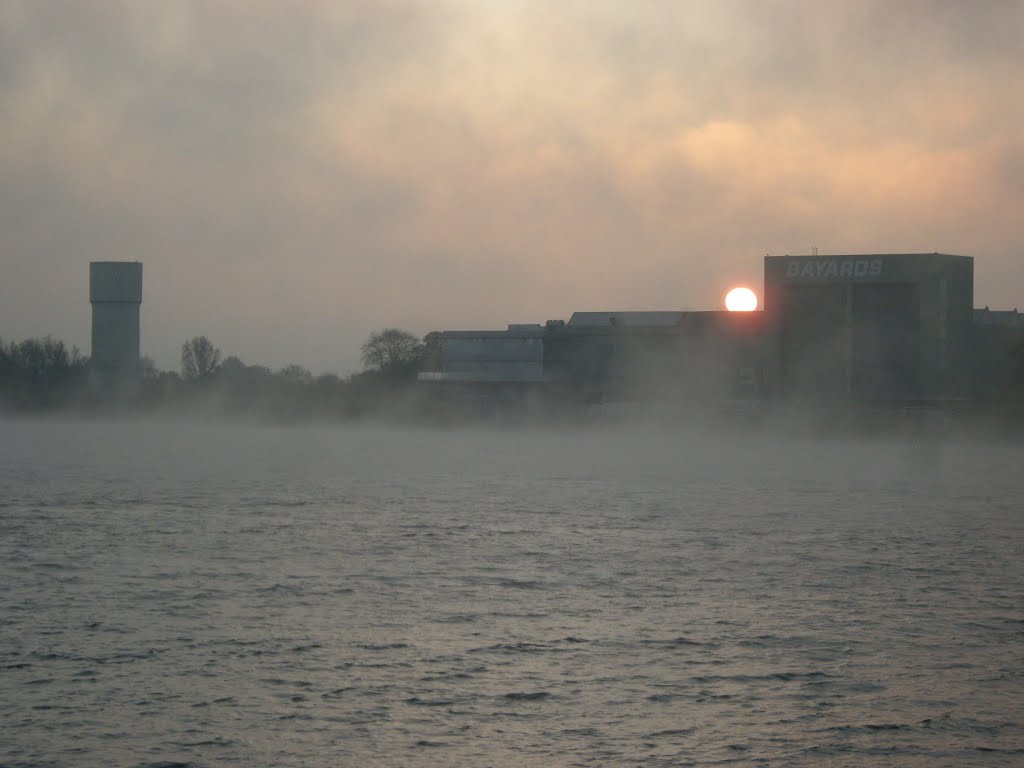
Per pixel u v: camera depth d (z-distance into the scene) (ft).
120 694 171.12
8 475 540.93
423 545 306.14
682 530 338.75
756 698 171.01
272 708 165.58
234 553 290.56
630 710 165.58
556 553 292.61
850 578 258.37
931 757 150.20
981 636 205.26
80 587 245.04
